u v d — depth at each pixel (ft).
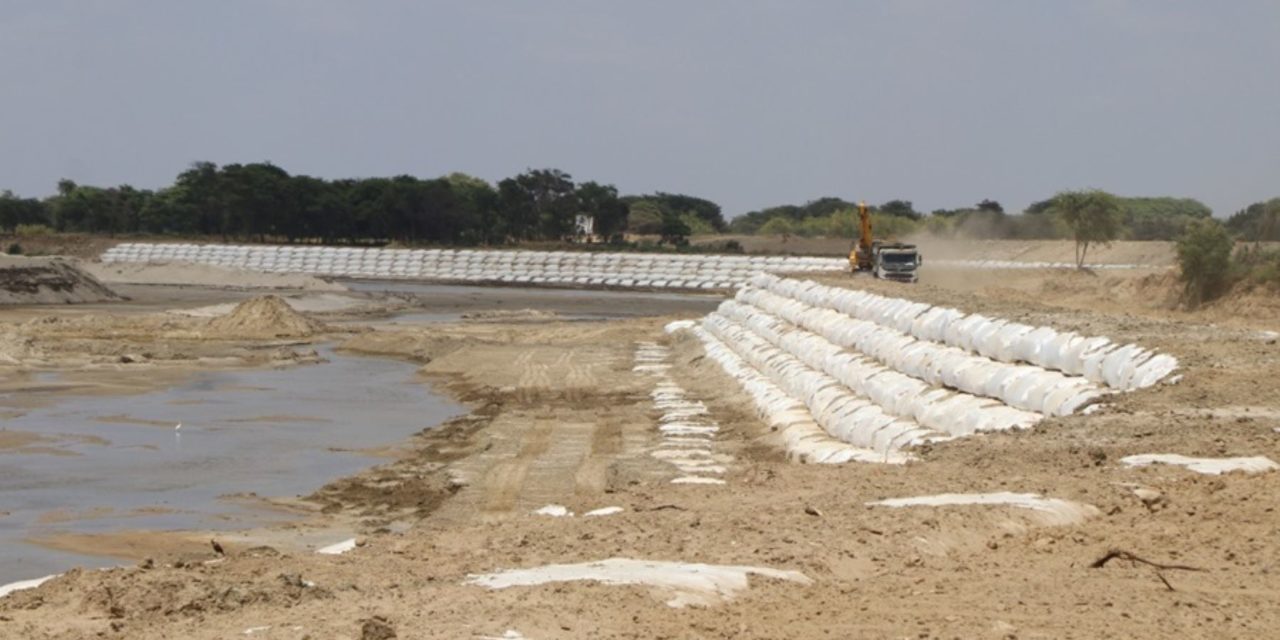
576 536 41.88
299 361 157.79
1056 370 76.28
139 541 66.08
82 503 76.07
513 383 134.82
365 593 34.22
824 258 330.13
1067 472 52.42
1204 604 35.55
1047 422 63.93
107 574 37.32
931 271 275.18
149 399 122.01
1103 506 46.78
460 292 319.06
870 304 107.24
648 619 31.65
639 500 49.83
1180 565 39.29
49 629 31.91
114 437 100.07
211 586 34.73
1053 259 329.31
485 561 38.40
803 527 42.37
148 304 251.39
